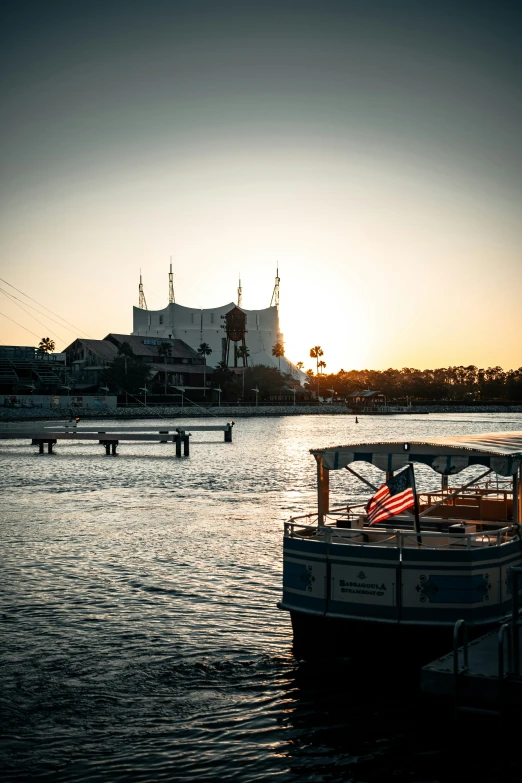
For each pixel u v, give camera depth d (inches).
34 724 645.3
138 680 733.3
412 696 687.1
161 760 587.2
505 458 718.5
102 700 690.2
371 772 569.6
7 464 3058.6
